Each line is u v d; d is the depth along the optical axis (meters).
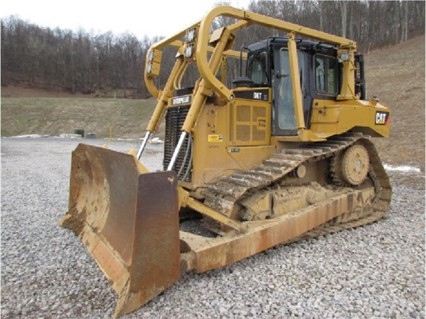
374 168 5.73
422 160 11.00
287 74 4.73
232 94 4.09
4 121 34.22
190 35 4.07
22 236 4.61
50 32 73.44
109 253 3.29
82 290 3.20
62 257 3.92
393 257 3.97
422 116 14.93
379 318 2.79
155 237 2.86
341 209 4.87
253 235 3.63
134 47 73.25
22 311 2.87
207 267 3.25
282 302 3.00
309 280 3.41
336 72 5.25
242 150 4.49
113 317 2.72
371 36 38.75
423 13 39.78
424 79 19.45
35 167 11.59
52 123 33.78
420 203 6.53
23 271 3.58
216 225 4.42
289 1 37.00
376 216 5.45
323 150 4.59
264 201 4.25
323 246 4.30
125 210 3.20
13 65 63.06
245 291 3.19
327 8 37.41
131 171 2.97
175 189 2.95
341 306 2.96
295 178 4.82
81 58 67.19
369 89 20.06
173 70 4.93
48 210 5.94
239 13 3.96
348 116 4.88
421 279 3.45
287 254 4.04
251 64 5.12
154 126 4.84
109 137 28.64
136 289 2.79
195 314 2.83
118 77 67.12
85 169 4.26
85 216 4.17
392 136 13.51
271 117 4.75
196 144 4.14
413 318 2.80
